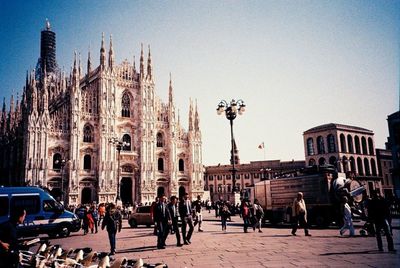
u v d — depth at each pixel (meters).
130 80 76.94
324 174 24.50
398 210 32.06
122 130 73.81
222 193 108.62
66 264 10.89
